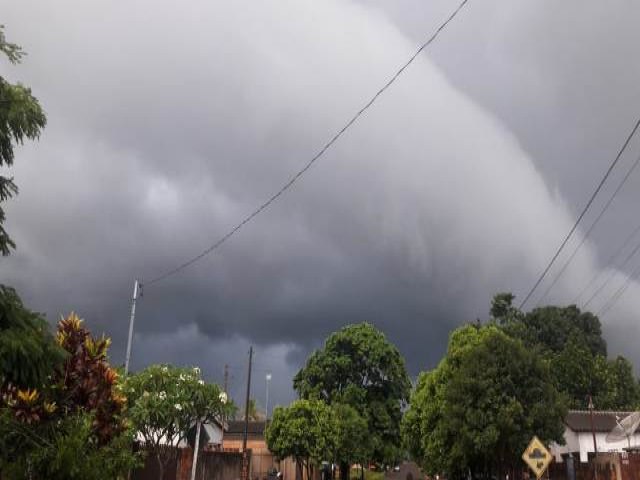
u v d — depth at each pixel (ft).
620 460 94.63
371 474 238.07
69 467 32.86
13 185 29.89
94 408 38.09
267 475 176.24
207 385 77.82
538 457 58.65
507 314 227.40
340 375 194.29
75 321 40.24
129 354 100.07
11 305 28.99
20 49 30.68
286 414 157.69
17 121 29.35
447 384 110.01
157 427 75.05
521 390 98.48
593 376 197.88
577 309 229.86
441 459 112.37
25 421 33.01
